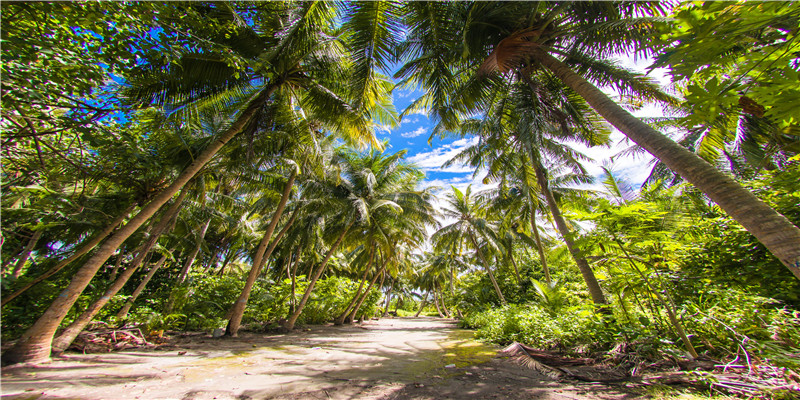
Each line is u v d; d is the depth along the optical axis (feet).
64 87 12.28
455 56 24.47
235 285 45.57
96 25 11.67
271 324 45.39
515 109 27.55
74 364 18.31
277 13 23.47
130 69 15.21
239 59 18.16
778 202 16.44
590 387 13.62
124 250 43.06
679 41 5.86
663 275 17.84
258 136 31.68
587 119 28.30
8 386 13.61
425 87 26.76
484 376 16.51
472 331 48.03
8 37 9.89
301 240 56.80
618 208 17.17
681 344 16.21
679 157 12.89
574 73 19.15
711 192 11.55
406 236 59.21
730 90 5.94
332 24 24.48
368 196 51.34
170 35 15.40
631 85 22.25
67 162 18.63
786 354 11.87
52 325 18.97
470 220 64.64
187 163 30.63
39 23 10.96
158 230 30.14
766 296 16.26
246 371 17.80
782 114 5.69
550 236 61.41
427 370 18.33
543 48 20.72
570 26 20.86
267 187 42.63
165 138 27.30
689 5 5.57
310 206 46.44
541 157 31.76
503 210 56.65
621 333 18.84
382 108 34.12
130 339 25.41
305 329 48.21
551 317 30.14
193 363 20.01
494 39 23.06
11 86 11.06
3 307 21.84
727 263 18.43
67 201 21.11
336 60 26.12
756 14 5.01
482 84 25.13
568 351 20.98
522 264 70.23
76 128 14.08
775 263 16.34
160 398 12.55
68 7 10.61
